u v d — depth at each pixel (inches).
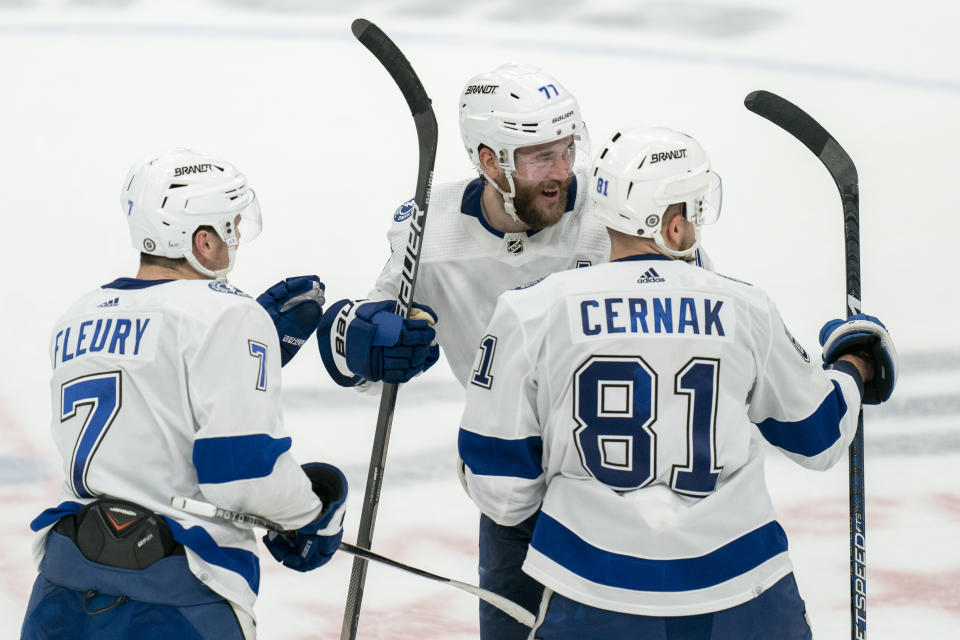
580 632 348.8
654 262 362.0
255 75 1359.5
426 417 709.9
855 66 1397.6
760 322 359.9
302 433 687.1
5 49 1411.2
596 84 1322.6
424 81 1312.7
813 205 1072.8
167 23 1508.4
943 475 642.8
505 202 432.5
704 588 343.3
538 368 360.2
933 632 503.8
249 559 366.0
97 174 1122.0
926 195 1100.5
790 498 625.3
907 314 860.6
